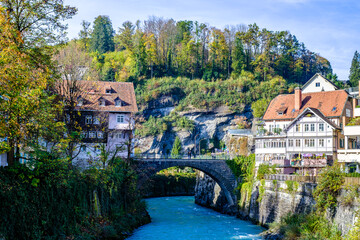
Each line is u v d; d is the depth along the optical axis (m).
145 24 151.62
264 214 56.78
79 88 52.59
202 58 145.00
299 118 63.69
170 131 123.75
